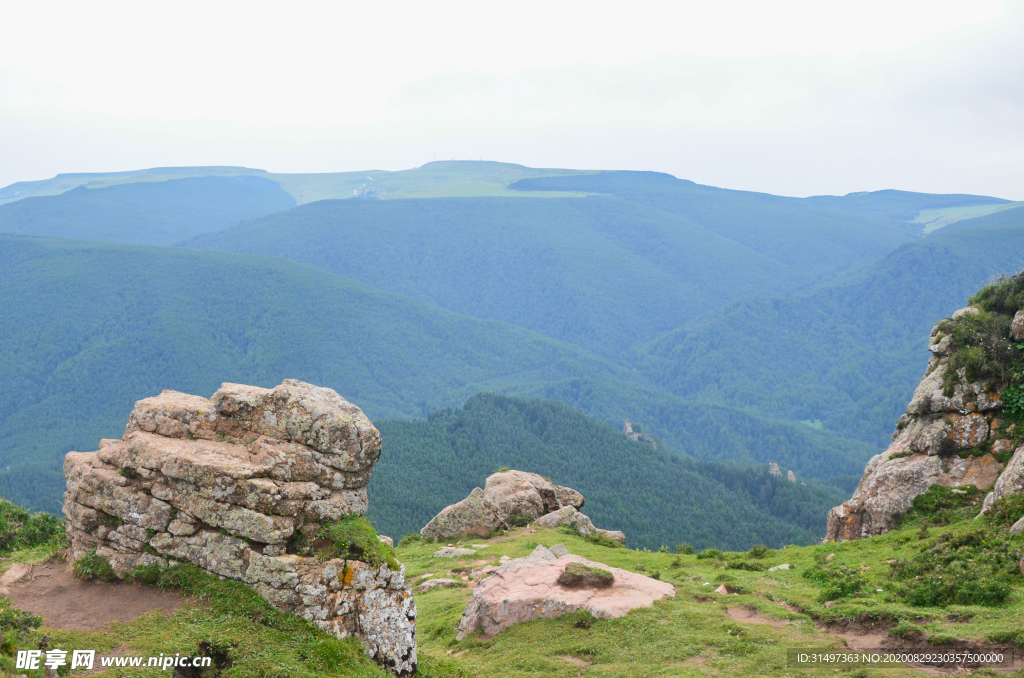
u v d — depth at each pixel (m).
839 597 25.23
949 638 18.81
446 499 158.00
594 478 196.12
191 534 16.30
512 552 39.59
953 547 27.64
